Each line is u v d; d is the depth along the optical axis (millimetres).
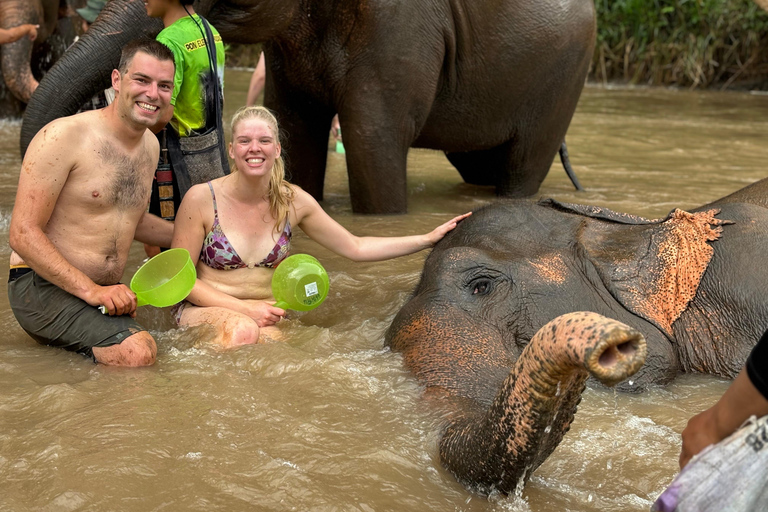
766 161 8289
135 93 3199
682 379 3189
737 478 1540
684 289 3301
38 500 2115
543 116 6250
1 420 2598
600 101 13688
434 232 3766
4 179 6223
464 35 5617
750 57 16891
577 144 9227
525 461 1948
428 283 3197
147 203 3502
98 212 3326
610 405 2889
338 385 2818
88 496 2131
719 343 3256
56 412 2656
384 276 4309
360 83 5340
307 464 2330
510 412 1918
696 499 1554
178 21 3965
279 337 3432
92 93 4297
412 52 5348
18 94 8609
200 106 4020
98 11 5086
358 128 5406
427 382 2672
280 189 3654
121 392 2838
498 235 3391
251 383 2918
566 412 1920
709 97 15148
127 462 2299
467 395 2562
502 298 3070
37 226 3170
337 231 3822
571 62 6152
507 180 6520
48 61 9766
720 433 1618
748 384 1550
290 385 2881
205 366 3096
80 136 3234
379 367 2896
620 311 3143
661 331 3148
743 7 16609
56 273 3176
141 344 3135
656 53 17125
